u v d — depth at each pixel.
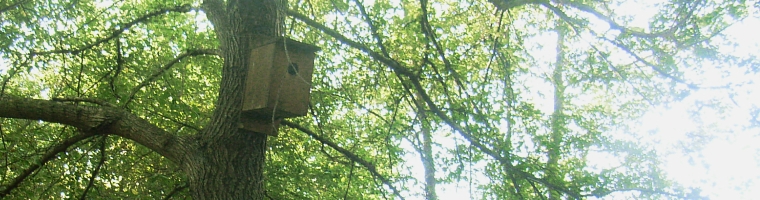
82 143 7.40
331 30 6.44
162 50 8.85
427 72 7.23
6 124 7.87
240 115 5.47
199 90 8.70
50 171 7.88
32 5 7.98
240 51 5.64
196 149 5.43
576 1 7.02
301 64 5.54
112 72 8.17
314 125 8.84
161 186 8.21
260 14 5.84
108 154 8.06
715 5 7.27
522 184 7.39
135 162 8.30
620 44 7.15
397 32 7.71
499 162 7.23
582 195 7.06
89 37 8.62
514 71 8.10
